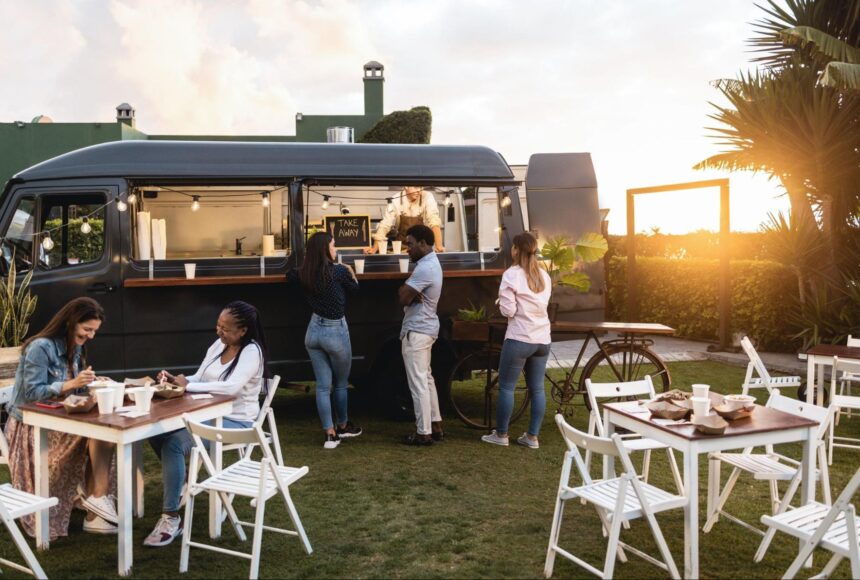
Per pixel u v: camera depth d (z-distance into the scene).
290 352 6.39
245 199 6.63
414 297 5.60
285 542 3.93
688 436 3.34
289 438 6.03
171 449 3.91
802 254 8.73
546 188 8.19
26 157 16.72
